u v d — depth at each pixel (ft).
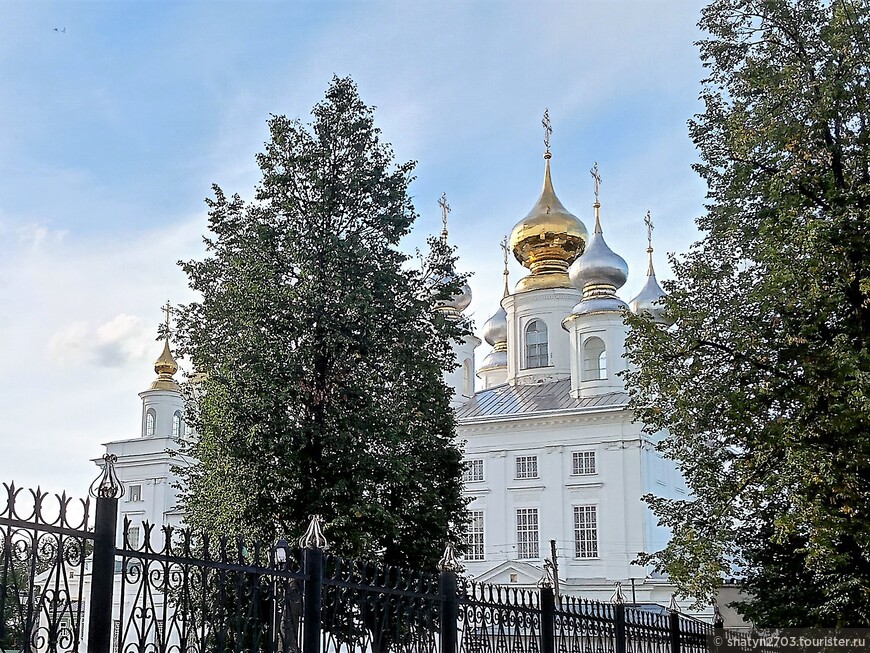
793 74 65.57
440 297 92.48
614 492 174.81
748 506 70.38
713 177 73.26
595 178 198.70
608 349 185.26
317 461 82.58
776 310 66.23
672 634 59.41
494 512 182.80
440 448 92.63
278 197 89.15
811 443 62.95
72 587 36.45
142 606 24.26
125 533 23.97
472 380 205.05
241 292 84.84
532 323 209.77
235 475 81.56
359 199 89.76
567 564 174.29
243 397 83.10
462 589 37.68
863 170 65.77
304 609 28.81
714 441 72.43
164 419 196.34
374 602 31.99
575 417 179.63
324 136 90.12
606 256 191.72
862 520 60.13
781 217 63.26
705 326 70.18
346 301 81.71
